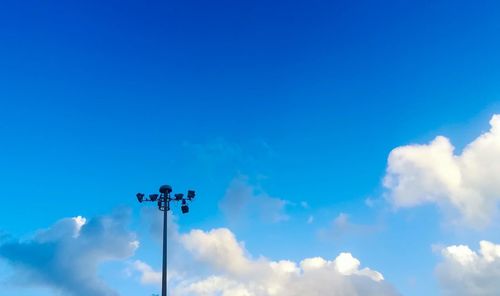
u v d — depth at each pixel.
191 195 52.00
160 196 51.25
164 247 49.81
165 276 48.84
